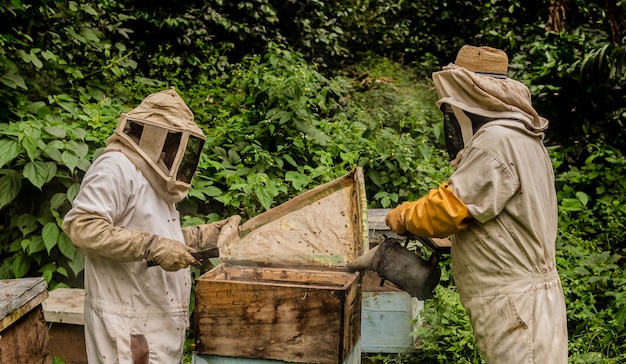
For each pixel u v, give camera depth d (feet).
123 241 7.76
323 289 8.23
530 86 24.06
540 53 26.04
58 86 18.62
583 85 23.27
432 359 12.27
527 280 8.18
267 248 10.04
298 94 17.37
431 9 38.32
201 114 20.61
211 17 28.66
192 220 13.73
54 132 13.37
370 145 17.25
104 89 19.89
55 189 13.97
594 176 20.61
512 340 8.10
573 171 21.40
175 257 7.93
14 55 17.22
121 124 8.37
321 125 18.04
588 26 30.04
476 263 8.33
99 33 21.18
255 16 29.43
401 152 17.07
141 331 8.34
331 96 22.82
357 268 9.30
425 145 18.12
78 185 13.42
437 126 19.54
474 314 8.44
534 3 35.12
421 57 36.06
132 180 8.17
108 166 8.06
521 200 8.05
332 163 16.66
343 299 8.22
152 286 8.41
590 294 14.38
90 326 8.38
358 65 34.91
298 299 8.30
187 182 8.63
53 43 19.47
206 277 8.97
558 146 23.04
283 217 10.42
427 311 12.70
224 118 19.63
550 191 8.54
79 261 13.10
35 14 18.43
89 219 7.79
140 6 27.96
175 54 27.78
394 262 8.94
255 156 15.60
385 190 17.03
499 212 8.03
